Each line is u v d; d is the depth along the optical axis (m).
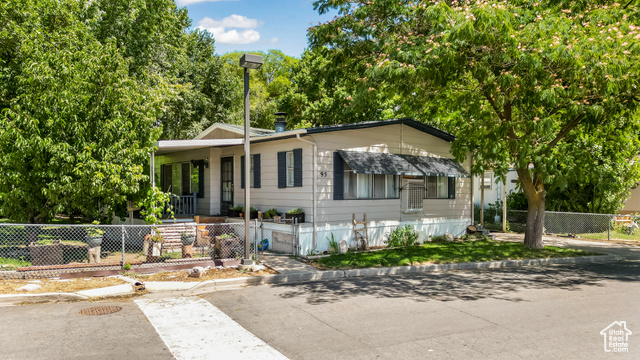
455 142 14.49
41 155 10.65
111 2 18.84
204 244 12.70
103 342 5.83
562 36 10.55
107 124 11.13
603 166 17.84
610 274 11.07
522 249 14.27
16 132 10.27
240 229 14.66
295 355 5.38
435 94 13.70
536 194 14.62
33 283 8.99
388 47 12.11
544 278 10.50
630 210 22.22
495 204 23.52
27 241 12.40
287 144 14.48
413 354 5.40
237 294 8.73
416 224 16.14
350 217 14.30
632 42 10.16
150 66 21.98
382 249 14.30
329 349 5.59
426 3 12.09
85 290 8.51
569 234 19.45
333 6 14.17
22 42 11.70
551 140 13.77
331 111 26.73
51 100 10.75
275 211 14.54
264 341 5.90
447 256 12.87
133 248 13.82
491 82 11.36
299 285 9.64
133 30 19.84
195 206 16.75
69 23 13.30
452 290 9.13
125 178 11.41
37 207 11.70
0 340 5.89
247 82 10.75
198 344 5.77
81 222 18.97
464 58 11.27
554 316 7.11
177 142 13.55
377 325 6.63
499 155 13.66
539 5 11.95
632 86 11.41
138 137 12.02
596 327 6.51
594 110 11.06
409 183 16.12
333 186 13.89
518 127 13.12
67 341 5.86
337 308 7.63
